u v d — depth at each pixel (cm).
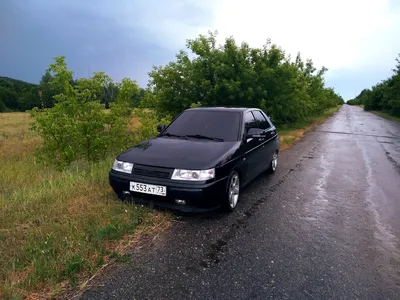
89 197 406
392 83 3903
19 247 275
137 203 371
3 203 384
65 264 251
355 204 446
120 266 261
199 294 227
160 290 231
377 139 1305
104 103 676
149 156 370
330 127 1939
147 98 744
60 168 621
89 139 654
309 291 235
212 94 1232
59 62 627
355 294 234
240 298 224
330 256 291
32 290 224
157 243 304
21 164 698
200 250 294
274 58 1323
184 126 475
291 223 368
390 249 309
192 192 326
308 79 2400
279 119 1510
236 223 362
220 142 420
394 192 513
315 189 520
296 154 896
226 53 1245
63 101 649
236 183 411
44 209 360
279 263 275
